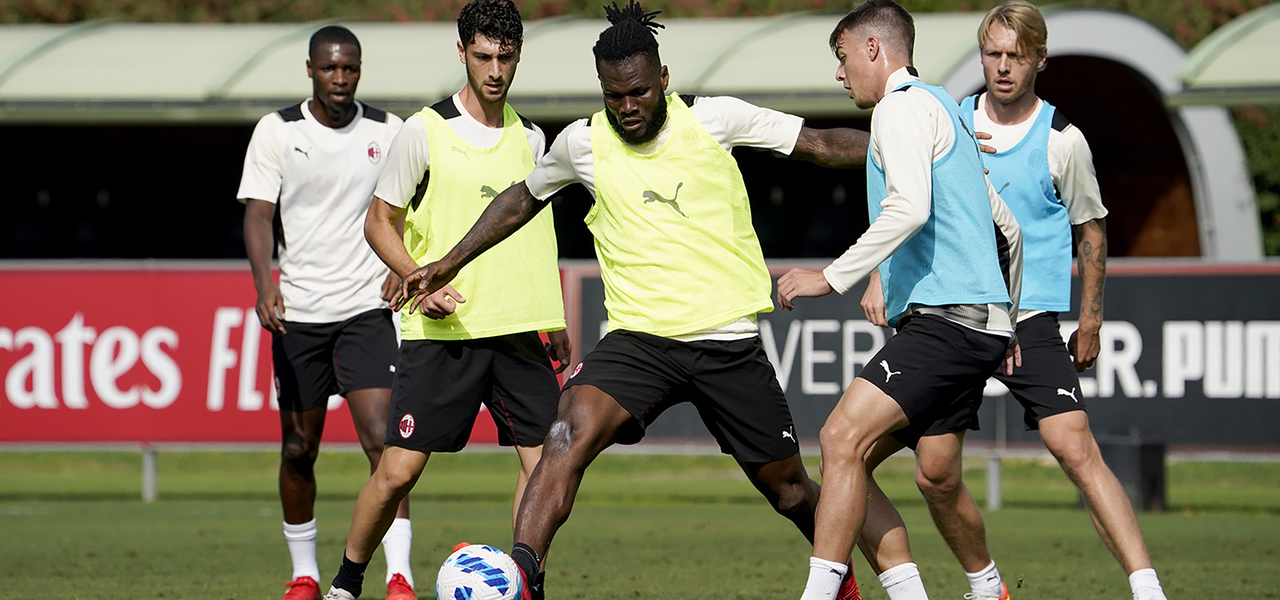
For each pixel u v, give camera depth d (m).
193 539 33.47
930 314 17.45
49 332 42.34
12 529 35.69
